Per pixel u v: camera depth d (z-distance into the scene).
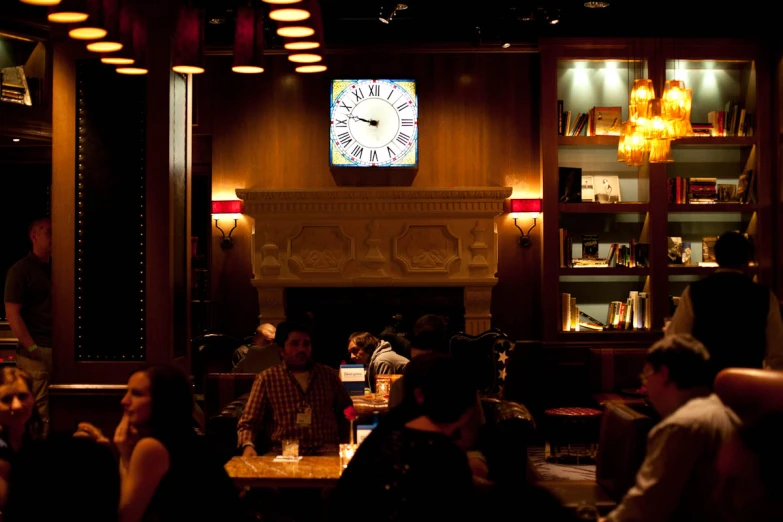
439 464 2.52
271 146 9.34
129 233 6.12
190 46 4.98
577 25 9.06
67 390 6.08
